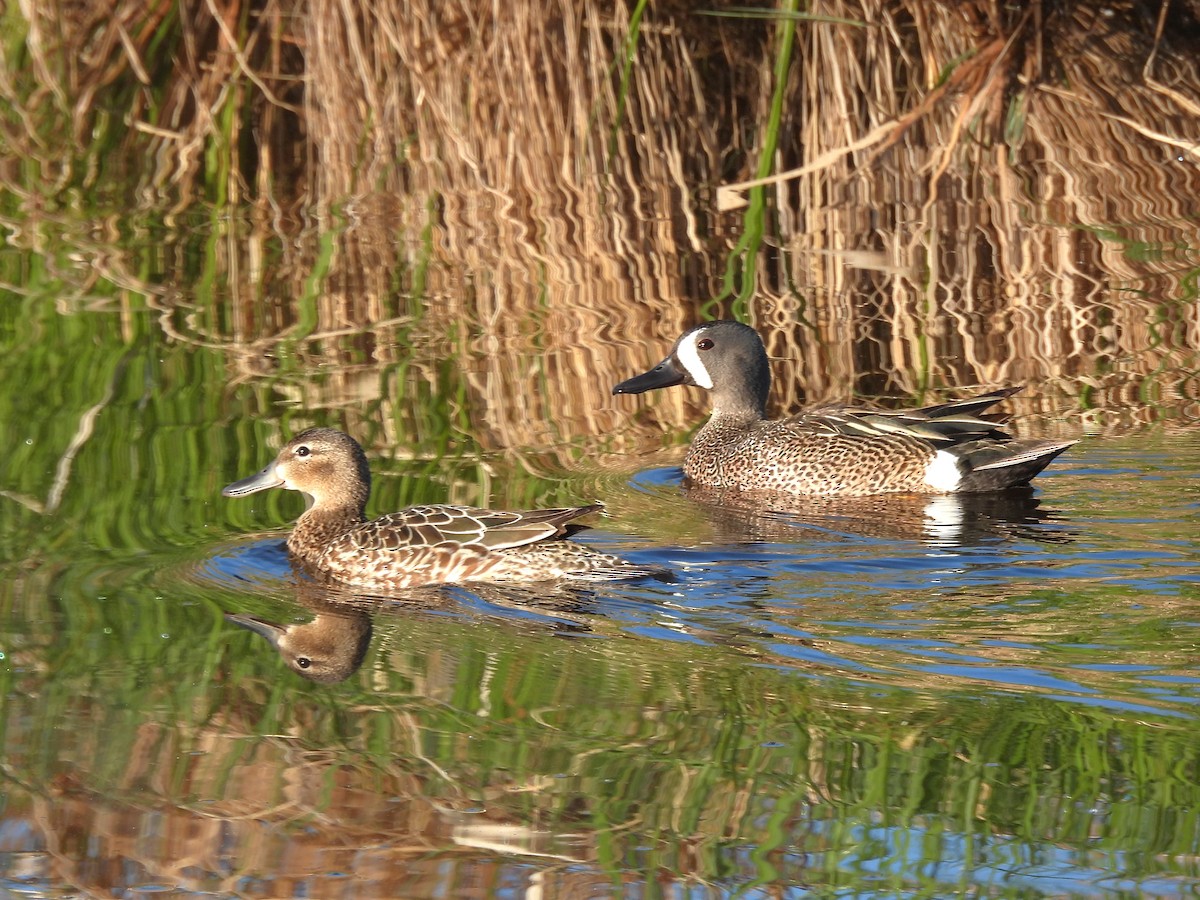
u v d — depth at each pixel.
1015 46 22.36
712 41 22.05
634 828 7.88
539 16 20.88
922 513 13.49
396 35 21.14
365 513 12.96
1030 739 8.80
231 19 22.22
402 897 7.28
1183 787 8.23
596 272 19.72
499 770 8.49
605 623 10.84
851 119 21.80
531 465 14.41
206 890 7.35
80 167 23.39
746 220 20.25
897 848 7.66
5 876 7.47
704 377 15.70
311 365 16.67
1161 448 14.41
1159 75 22.78
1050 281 19.20
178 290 19.12
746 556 12.27
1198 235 20.53
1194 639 10.27
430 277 19.58
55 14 22.67
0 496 13.21
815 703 9.35
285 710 9.30
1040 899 7.18
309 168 22.66
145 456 14.17
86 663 9.98
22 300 18.61
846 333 17.77
